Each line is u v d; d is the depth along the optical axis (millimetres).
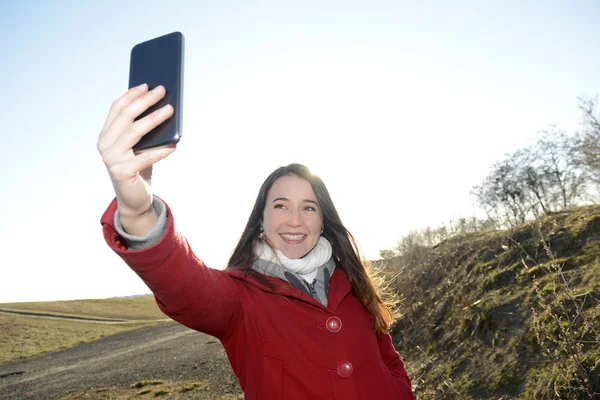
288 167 2012
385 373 1732
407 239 10328
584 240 5508
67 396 10789
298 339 1599
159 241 1175
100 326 43250
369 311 1975
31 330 38844
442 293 7195
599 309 3766
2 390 15000
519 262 6082
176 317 1389
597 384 3182
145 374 11883
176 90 1066
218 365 10875
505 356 4555
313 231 1901
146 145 1050
